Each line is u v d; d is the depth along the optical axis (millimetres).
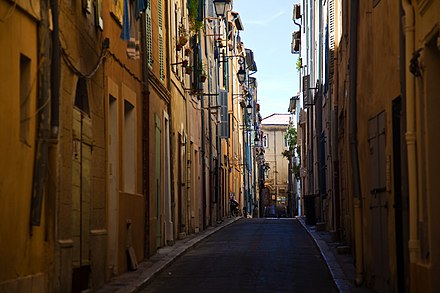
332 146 24625
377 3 13258
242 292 13961
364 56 14586
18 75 9750
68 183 11961
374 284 13750
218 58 43188
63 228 11656
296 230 32219
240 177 61781
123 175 16812
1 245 9047
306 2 40906
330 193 26641
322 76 29906
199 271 17328
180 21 27906
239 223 41562
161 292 14258
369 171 14227
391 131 12266
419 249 10602
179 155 27312
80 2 12820
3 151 9156
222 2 29922
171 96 25047
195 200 31516
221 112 42844
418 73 10391
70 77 12141
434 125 10133
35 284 10273
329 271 16594
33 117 10320
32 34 10289
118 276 15711
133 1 16875
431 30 9602
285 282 15273
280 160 108062
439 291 9883
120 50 16391
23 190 9930
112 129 15961
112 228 15641
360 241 14820
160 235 22234
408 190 10977
